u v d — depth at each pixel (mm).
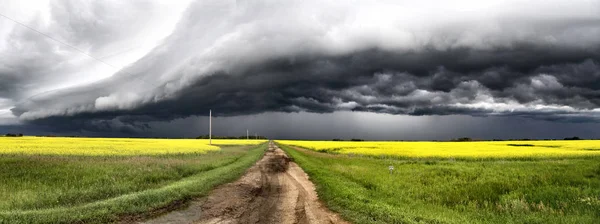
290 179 18891
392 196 13930
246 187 15820
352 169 22703
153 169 19984
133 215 9734
